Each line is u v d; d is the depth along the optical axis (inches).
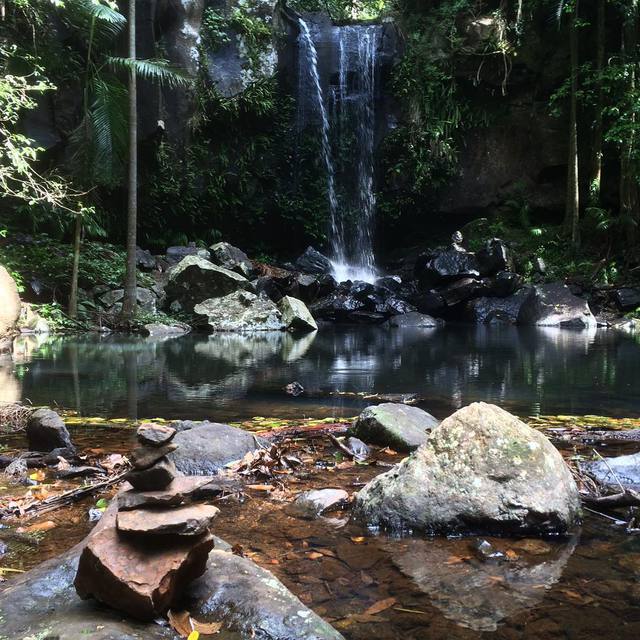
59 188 378.0
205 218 647.1
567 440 136.6
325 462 121.5
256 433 139.9
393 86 693.9
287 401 184.9
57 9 447.5
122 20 410.9
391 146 687.7
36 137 482.0
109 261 484.1
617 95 577.0
